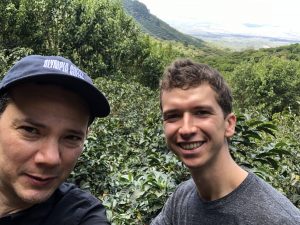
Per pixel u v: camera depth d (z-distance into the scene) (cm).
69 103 37
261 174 94
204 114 54
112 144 184
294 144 120
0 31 610
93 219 42
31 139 36
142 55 843
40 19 643
